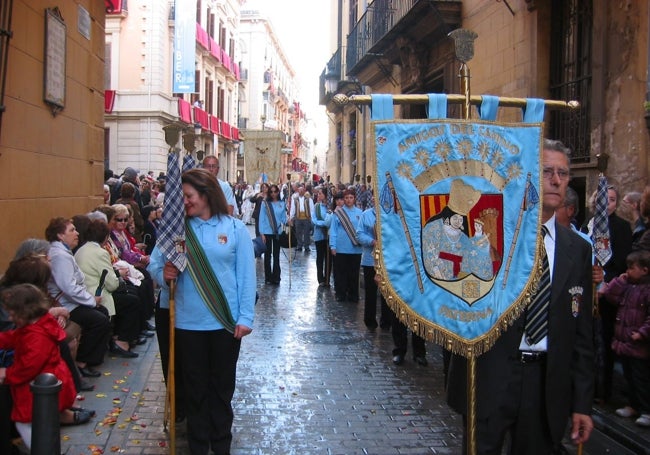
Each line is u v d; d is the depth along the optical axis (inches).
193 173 171.3
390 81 714.2
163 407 213.5
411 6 560.1
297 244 725.9
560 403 114.8
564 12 373.4
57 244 235.8
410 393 237.9
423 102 121.3
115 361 268.2
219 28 1657.2
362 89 863.7
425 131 117.8
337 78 980.6
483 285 116.7
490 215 118.9
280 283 525.7
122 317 278.5
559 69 377.7
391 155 116.6
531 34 388.8
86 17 349.1
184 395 190.9
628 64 301.3
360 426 203.0
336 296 442.3
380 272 115.3
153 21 1214.9
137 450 178.7
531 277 116.5
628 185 300.7
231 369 173.6
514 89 412.8
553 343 115.2
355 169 924.0
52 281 231.8
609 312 226.8
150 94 1219.2
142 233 395.5
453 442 191.0
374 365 276.7
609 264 231.8
